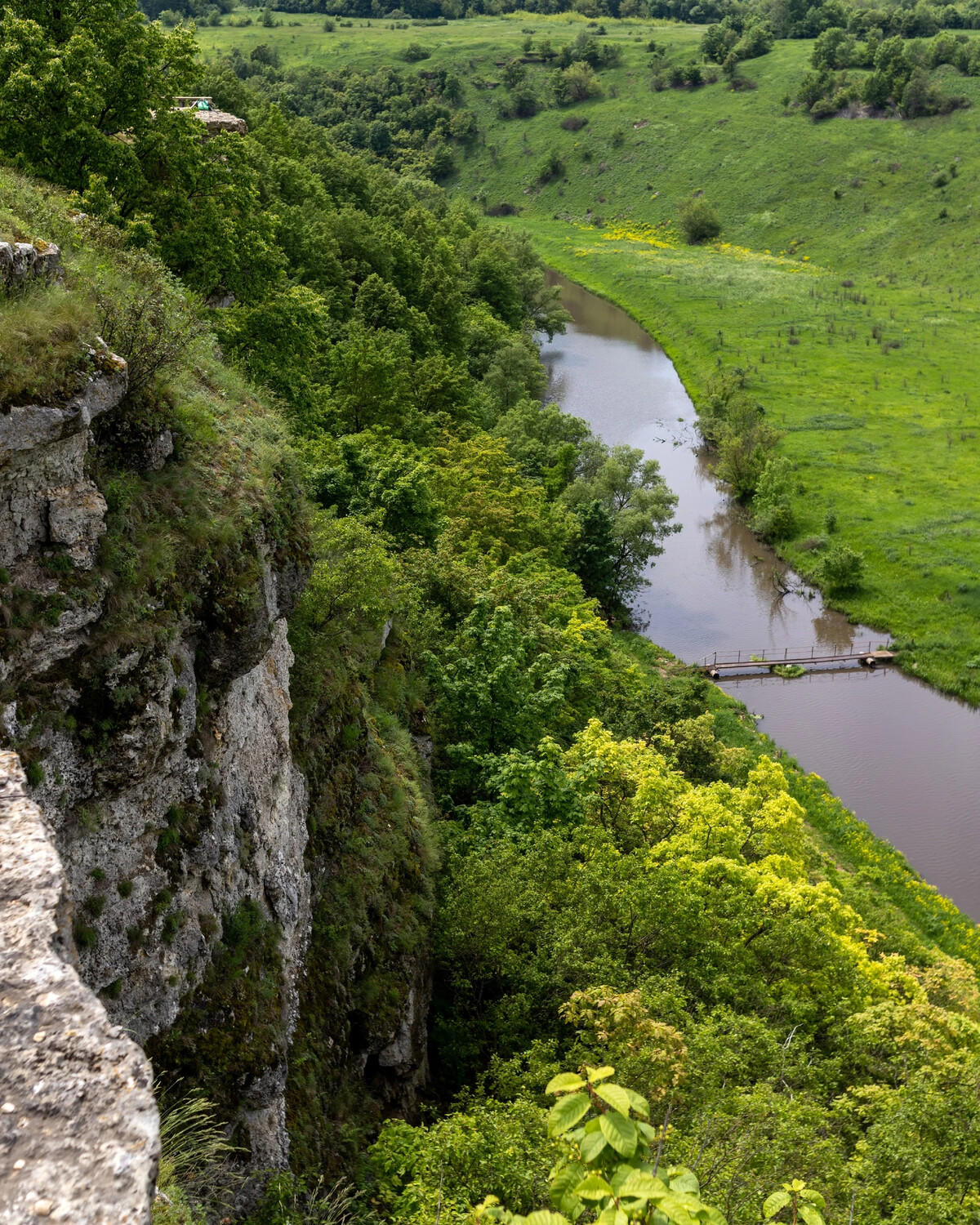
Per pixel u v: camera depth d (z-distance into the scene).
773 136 180.12
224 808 14.69
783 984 24.73
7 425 11.03
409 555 39.50
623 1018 17.12
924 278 139.75
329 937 18.59
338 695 22.91
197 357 17.94
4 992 5.91
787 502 76.38
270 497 16.67
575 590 51.88
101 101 27.19
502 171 193.12
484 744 32.53
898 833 47.50
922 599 66.25
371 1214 15.37
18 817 7.23
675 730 42.28
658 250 156.75
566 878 26.31
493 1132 15.79
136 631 12.64
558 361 112.81
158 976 12.67
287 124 95.50
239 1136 13.54
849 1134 20.36
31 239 14.08
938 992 30.81
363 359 55.38
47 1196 4.98
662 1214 5.74
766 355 109.81
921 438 88.69
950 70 180.38
